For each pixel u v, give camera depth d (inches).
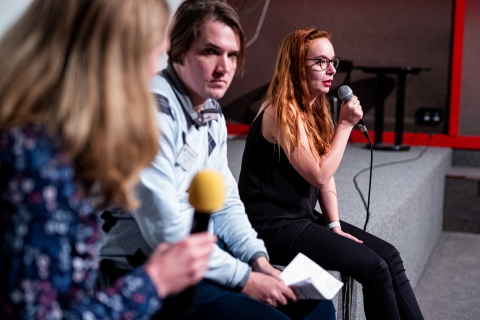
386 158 147.0
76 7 30.9
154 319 44.3
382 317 61.7
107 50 30.6
